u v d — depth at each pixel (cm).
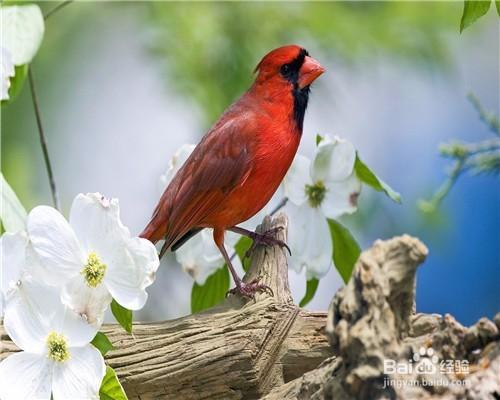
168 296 1177
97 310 609
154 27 1191
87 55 1373
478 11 637
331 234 784
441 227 1232
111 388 618
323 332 679
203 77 1166
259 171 809
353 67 1234
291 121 832
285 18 1213
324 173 764
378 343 550
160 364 664
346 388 555
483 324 581
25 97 1301
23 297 605
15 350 657
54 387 602
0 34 751
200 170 806
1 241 616
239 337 668
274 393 634
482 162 812
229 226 811
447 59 1266
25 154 1227
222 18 1191
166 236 805
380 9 1248
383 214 1216
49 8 1316
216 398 666
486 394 557
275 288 712
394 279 554
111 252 610
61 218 612
